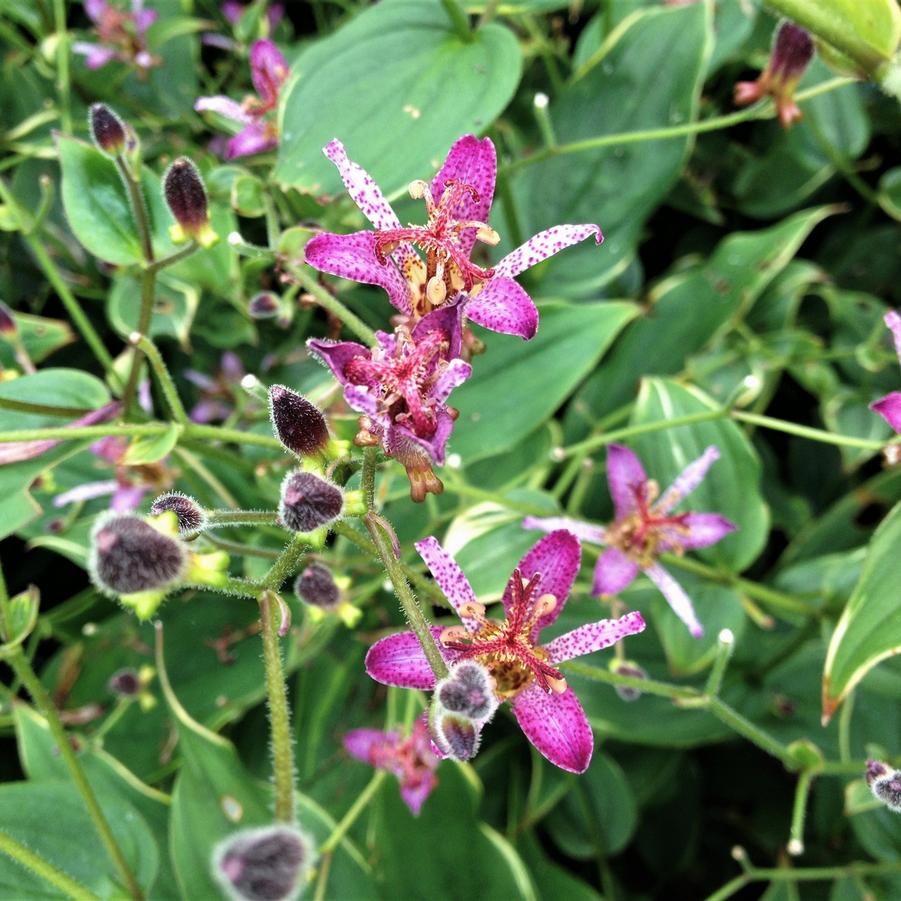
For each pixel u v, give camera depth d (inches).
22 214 6.4
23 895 5.4
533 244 4.8
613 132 8.2
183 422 5.6
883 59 5.6
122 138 5.6
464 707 3.9
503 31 6.6
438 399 4.2
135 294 7.4
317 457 4.5
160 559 4.0
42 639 8.7
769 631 7.7
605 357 9.0
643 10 8.1
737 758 8.5
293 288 6.9
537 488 7.2
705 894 8.4
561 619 7.0
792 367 8.6
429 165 6.2
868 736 7.3
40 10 8.4
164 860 6.5
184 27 8.9
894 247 9.5
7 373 6.7
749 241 8.6
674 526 6.3
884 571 5.3
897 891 6.6
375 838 6.5
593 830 7.5
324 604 5.7
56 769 6.5
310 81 6.5
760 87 7.1
